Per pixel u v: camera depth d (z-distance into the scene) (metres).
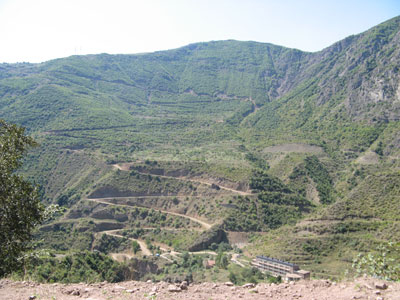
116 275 46.72
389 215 73.19
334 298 13.89
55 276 37.41
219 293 15.28
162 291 15.46
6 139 21.53
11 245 20.00
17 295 15.20
